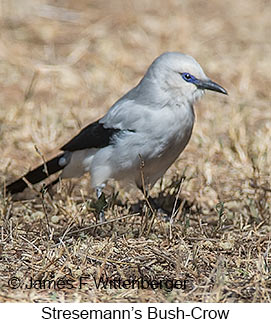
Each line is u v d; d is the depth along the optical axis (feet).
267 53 75.72
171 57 41.57
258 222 42.45
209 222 43.42
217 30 81.10
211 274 33.17
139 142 42.09
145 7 86.02
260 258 34.94
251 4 87.76
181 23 81.05
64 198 46.73
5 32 78.23
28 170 52.21
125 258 36.32
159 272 34.88
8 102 64.13
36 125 59.47
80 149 44.75
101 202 40.45
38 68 70.59
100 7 85.87
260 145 55.26
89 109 63.62
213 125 59.41
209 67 72.49
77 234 39.09
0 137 56.80
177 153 43.42
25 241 37.96
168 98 41.45
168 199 46.52
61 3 86.33
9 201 44.68
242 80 68.69
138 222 42.50
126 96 43.93
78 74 70.23
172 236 39.29
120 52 75.10
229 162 53.62
